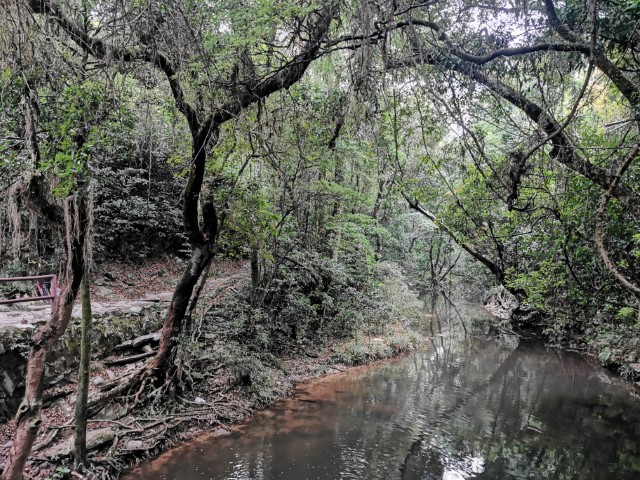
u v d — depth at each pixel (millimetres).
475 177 8688
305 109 7746
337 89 7605
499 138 9531
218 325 10156
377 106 5270
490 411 8922
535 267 10227
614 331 11672
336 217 12820
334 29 5855
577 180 6680
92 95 4574
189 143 8320
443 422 8297
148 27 4918
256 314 10133
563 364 12695
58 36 5090
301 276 11859
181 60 4934
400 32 5328
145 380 7449
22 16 4242
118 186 11617
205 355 9023
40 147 4512
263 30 4820
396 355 13258
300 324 12242
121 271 12398
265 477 6047
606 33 5160
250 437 7301
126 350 8383
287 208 10680
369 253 14820
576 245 7625
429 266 23516
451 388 10391
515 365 12602
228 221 8562
